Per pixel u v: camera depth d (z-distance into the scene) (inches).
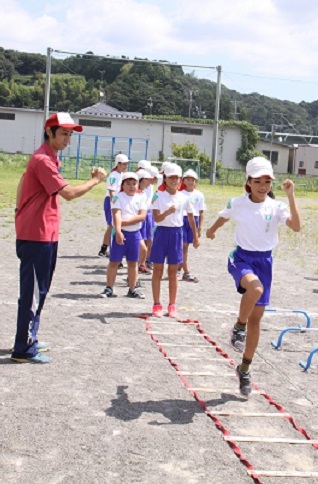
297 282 436.1
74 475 148.5
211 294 376.5
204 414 188.7
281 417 190.5
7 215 753.0
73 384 206.7
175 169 303.4
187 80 4215.1
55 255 231.6
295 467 159.3
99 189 1392.7
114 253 343.3
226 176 2043.6
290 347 270.7
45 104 1547.7
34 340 228.5
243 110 4197.8
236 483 149.0
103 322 290.0
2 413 180.4
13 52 4953.3
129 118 2461.9
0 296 334.3
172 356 244.7
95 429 173.3
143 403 194.1
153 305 311.0
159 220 304.0
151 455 160.2
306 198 1627.7
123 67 4399.6
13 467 150.9
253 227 204.8
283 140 2881.4
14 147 2468.0
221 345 265.7
